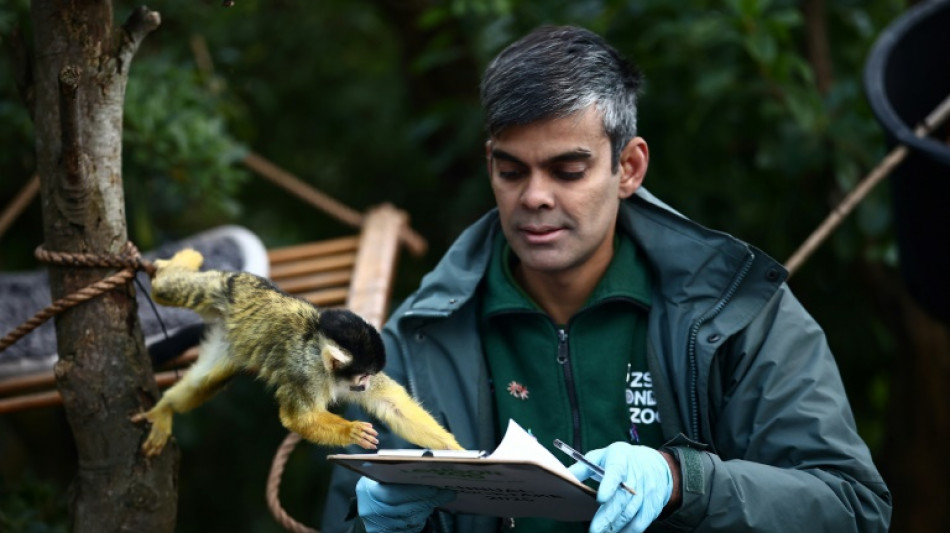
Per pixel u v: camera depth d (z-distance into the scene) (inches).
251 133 298.2
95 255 140.3
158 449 144.1
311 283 222.4
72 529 145.2
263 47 361.7
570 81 135.3
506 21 290.5
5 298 214.2
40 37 136.7
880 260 302.2
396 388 144.7
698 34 267.3
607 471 125.9
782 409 139.5
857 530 135.0
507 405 150.3
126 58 139.6
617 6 278.7
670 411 144.2
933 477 308.0
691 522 129.4
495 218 158.4
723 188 307.6
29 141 251.3
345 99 383.2
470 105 328.5
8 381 185.2
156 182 265.0
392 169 386.0
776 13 278.1
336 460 122.2
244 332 138.6
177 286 143.3
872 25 308.2
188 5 260.7
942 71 235.3
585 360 148.6
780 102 281.0
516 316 151.4
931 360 303.3
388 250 233.9
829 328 325.1
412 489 133.7
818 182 297.3
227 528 364.2
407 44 356.8
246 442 352.2
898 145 199.8
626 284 148.6
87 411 141.7
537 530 147.6
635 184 150.4
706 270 145.5
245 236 224.7
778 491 131.0
